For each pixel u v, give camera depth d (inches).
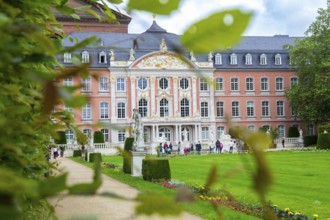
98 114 2659.9
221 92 2819.9
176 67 2723.9
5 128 41.8
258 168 32.9
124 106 2694.4
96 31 2593.5
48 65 89.0
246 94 2856.8
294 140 2778.1
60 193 35.3
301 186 792.3
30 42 72.0
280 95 2891.2
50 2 87.0
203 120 2787.9
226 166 1250.6
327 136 2197.3
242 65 2854.3
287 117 2903.5
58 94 38.2
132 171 1021.8
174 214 36.0
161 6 35.9
